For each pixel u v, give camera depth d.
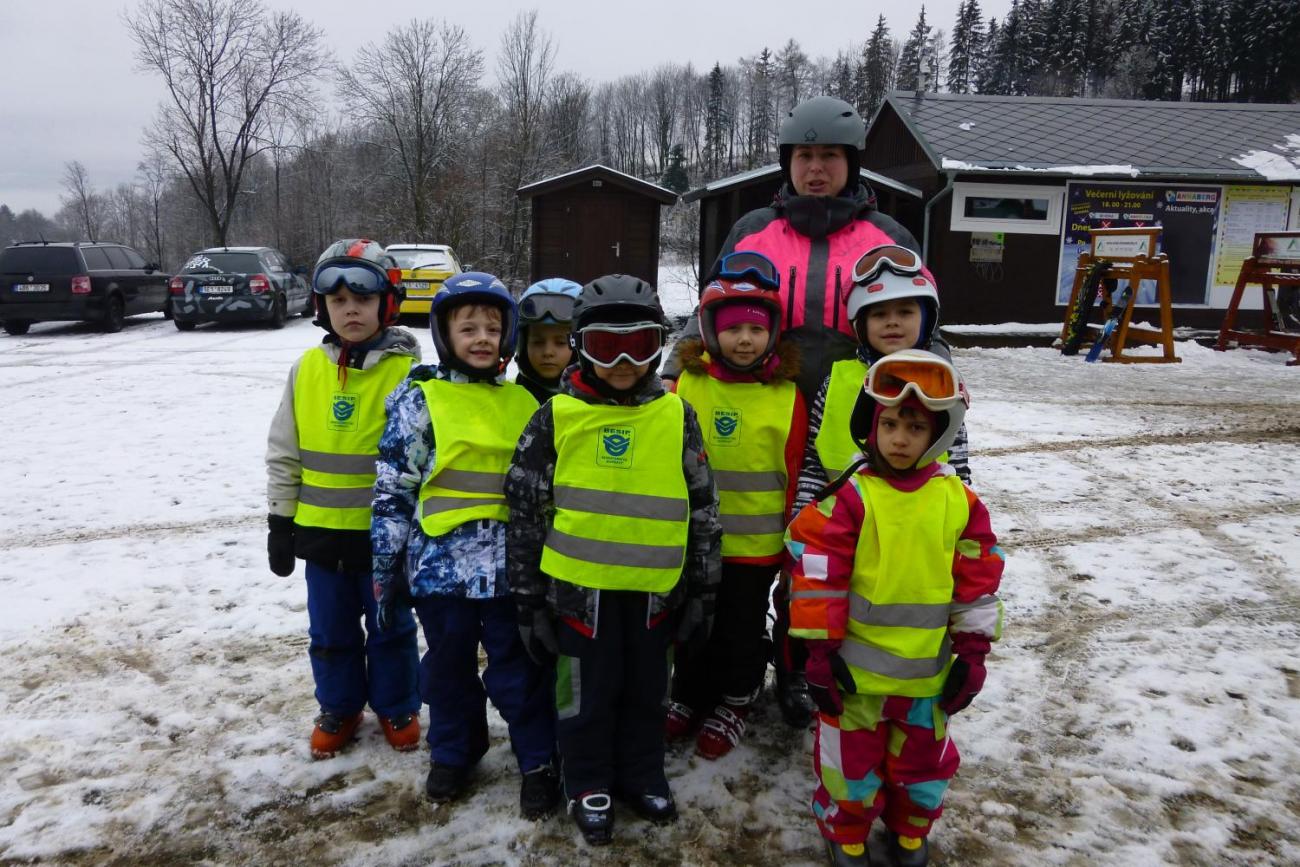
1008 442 7.48
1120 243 12.79
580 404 2.51
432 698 2.67
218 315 15.92
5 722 3.07
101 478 6.16
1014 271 14.88
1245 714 3.18
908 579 2.22
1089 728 3.09
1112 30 69.12
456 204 33.22
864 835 2.34
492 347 2.63
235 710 3.18
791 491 2.86
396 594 2.71
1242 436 7.73
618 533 2.48
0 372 10.95
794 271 2.99
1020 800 2.69
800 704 3.09
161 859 2.41
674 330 14.38
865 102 77.56
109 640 3.71
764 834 2.54
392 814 2.61
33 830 2.51
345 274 2.73
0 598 4.11
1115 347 12.66
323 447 2.81
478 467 2.62
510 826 2.55
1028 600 4.21
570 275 17.27
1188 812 2.63
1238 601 4.20
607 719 2.53
